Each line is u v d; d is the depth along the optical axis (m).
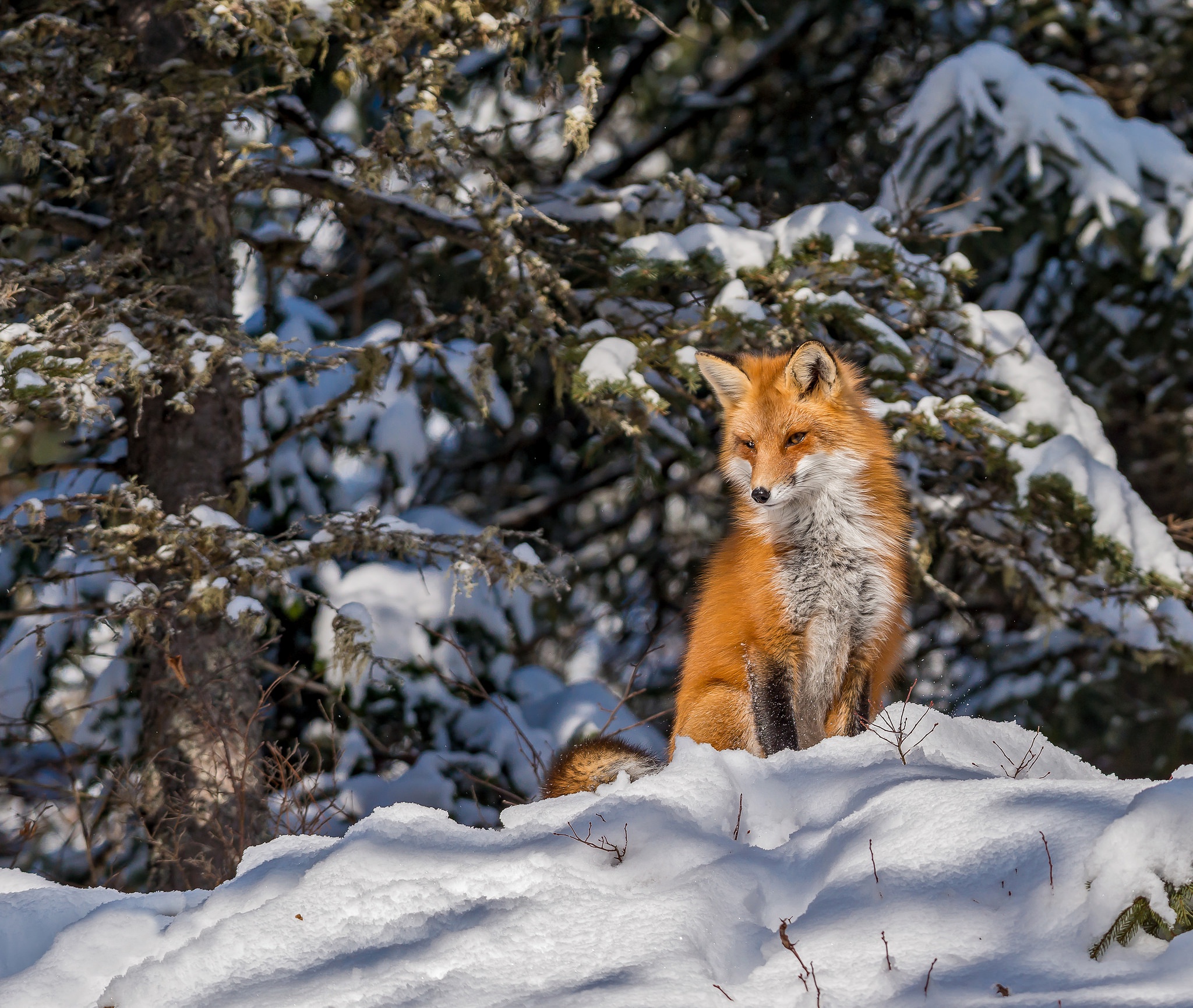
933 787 5.37
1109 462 13.10
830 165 21.69
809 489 8.66
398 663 11.22
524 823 6.00
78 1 11.55
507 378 19.95
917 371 13.02
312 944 5.13
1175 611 14.29
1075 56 20.45
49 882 6.52
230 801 10.75
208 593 9.88
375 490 16.09
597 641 23.25
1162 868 4.26
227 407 12.30
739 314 11.91
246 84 13.78
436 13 10.95
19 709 13.74
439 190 11.68
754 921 4.82
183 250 11.95
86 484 13.60
